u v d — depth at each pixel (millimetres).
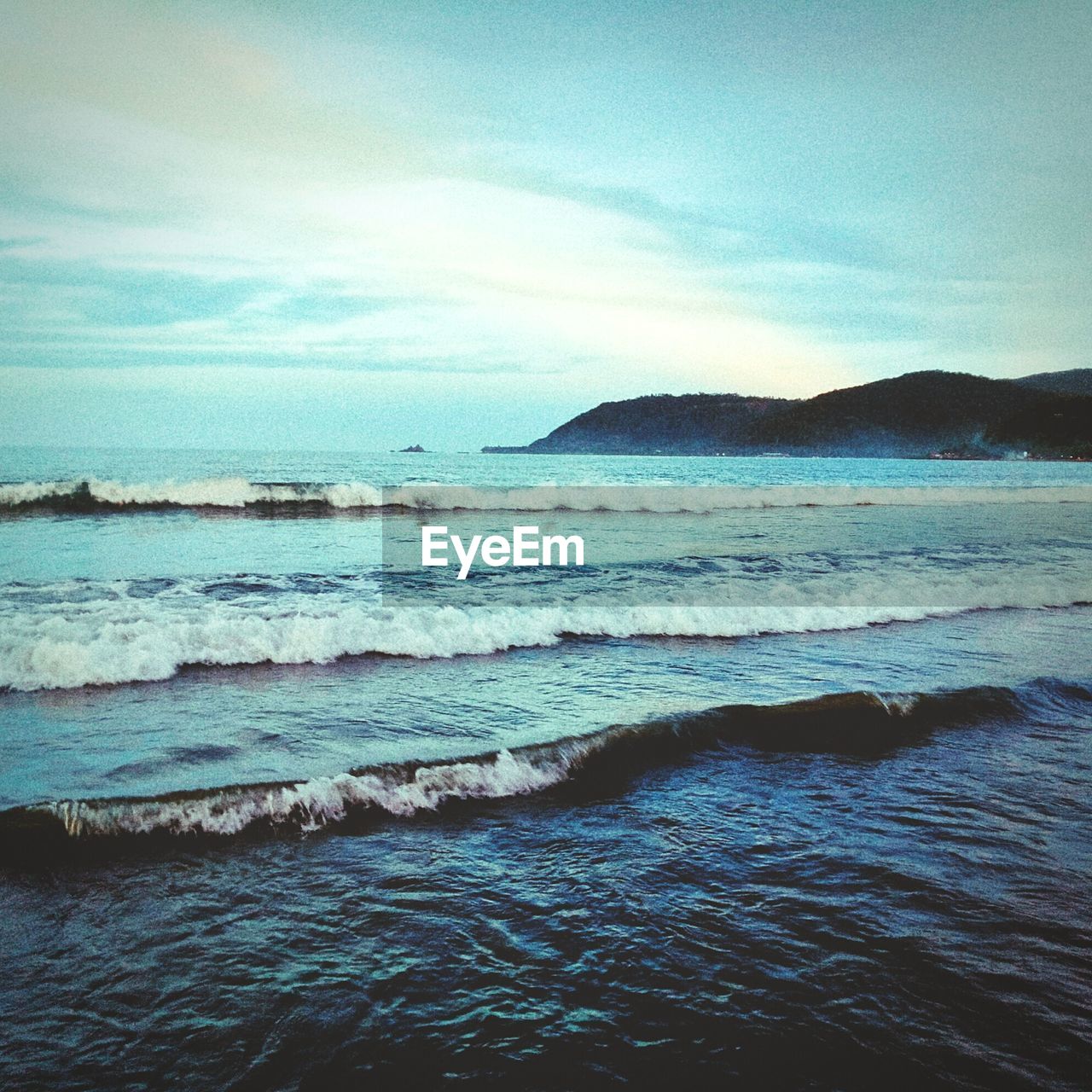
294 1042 2719
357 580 11508
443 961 3197
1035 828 4645
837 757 5695
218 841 4102
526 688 6781
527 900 3684
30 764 4723
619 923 3514
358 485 24016
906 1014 2963
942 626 10070
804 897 3791
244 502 22500
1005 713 6727
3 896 3518
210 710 5902
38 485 20562
